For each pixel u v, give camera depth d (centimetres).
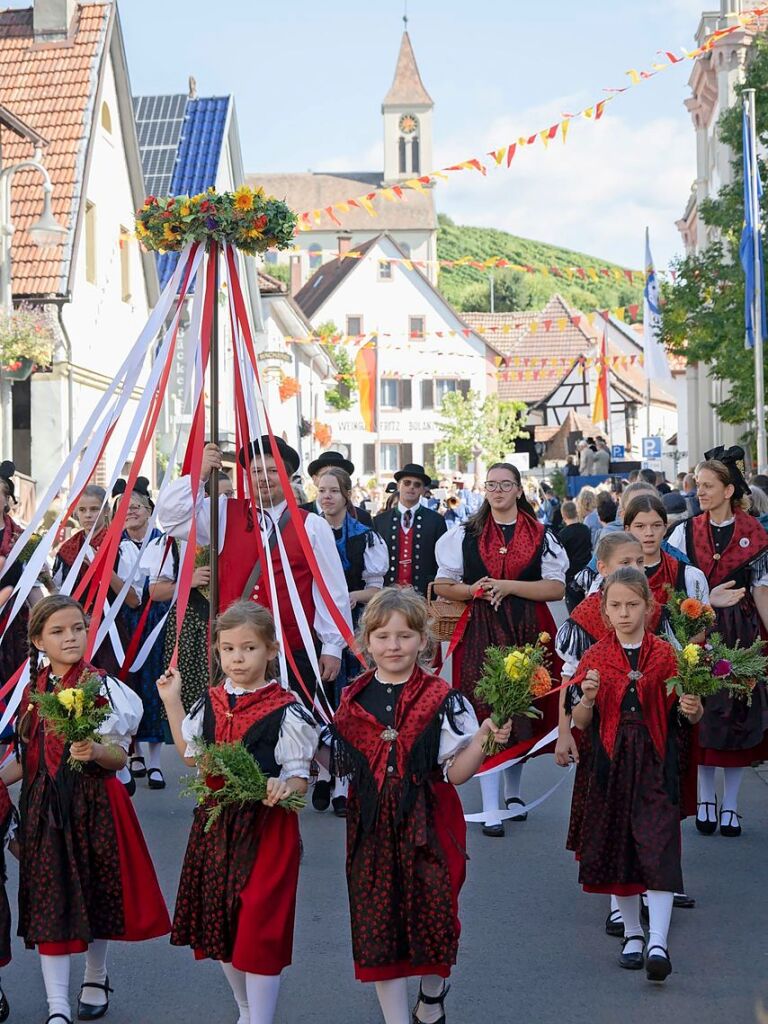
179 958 560
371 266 6131
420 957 437
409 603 461
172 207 648
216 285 653
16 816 493
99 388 2439
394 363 6138
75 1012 495
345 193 10819
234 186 3441
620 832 533
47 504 629
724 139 2334
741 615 760
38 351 2055
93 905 480
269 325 3603
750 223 1938
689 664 525
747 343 1942
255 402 653
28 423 2275
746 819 778
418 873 440
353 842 452
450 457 6119
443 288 11988
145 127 3369
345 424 6147
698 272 2366
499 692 451
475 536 792
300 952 560
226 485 820
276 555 656
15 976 541
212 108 3394
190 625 824
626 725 539
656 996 505
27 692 509
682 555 744
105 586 589
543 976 528
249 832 452
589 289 11438
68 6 2450
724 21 3253
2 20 2522
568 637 583
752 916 598
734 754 730
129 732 502
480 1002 501
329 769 504
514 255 14125
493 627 778
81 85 2377
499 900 629
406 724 453
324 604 661
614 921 576
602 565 630
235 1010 500
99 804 486
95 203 2406
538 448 6016
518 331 6681
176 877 666
